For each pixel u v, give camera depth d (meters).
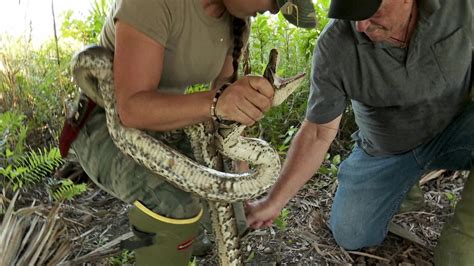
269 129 3.55
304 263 2.71
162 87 2.04
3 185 2.96
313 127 2.53
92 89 2.00
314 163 2.54
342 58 2.36
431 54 2.28
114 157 2.07
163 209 2.01
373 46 2.28
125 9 1.72
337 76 2.40
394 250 2.82
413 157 2.68
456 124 2.56
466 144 2.54
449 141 2.59
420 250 2.81
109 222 2.91
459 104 2.53
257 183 2.00
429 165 2.69
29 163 3.08
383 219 2.73
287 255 2.75
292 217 3.01
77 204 3.03
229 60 2.16
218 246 2.26
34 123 3.42
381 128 2.62
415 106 2.47
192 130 2.04
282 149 3.36
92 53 1.88
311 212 3.05
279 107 3.58
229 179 1.96
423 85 2.38
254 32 3.79
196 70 2.00
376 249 2.82
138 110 1.73
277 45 3.96
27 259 2.42
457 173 3.36
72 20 4.11
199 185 1.93
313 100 2.49
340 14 1.96
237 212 2.37
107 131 2.09
